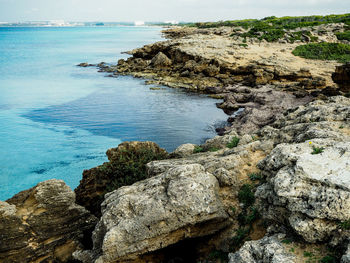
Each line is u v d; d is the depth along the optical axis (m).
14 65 68.19
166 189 10.23
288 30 82.06
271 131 14.38
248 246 7.84
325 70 50.56
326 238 6.97
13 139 27.02
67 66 69.44
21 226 10.80
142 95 44.59
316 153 9.06
